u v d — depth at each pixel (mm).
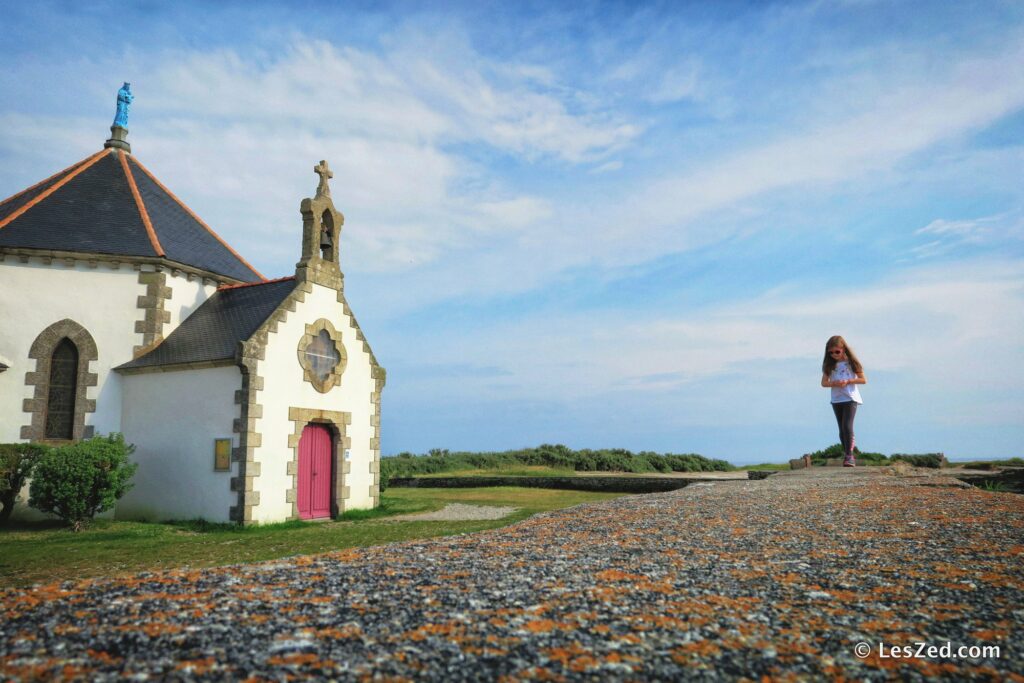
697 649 2975
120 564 9367
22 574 8695
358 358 18469
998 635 3156
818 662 2840
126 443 16344
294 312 16359
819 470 15047
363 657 2850
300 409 16234
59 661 2785
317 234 17516
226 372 15227
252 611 3492
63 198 18203
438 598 3773
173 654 2869
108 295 17000
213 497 14898
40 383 16109
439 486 26844
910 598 3758
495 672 2701
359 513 17203
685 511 7645
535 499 20094
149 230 18188
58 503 13633
